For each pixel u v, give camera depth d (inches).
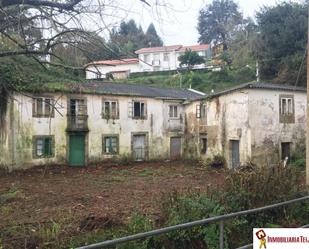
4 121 1019.9
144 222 313.0
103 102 1154.0
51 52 283.9
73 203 565.0
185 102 1283.2
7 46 293.9
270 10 1592.0
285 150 1056.8
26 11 267.9
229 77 1879.9
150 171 1003.9
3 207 527.8
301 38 1489.9
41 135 1047.0
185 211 288.5
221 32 2551.7
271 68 1581.0
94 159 1134.4
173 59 2178.9
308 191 333.1
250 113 993.5
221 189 322.7
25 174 949.2
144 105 1232.2
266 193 306.2
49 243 323.6
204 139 1206.3
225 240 268.1
